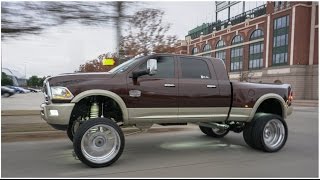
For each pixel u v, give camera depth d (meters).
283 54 56.94
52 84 6.82
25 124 11.44
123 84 7.13
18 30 8.36
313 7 53.44
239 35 69.12
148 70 7.11
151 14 12.63
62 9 8.41
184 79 7.77
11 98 37.72
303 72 54.00
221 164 7.05
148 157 7.68
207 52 79.50
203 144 9.31
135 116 7.25
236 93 8.27
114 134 6.88
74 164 6.98
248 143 8.58
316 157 7.77
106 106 7.54
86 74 7.03
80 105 7.43
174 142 9.61
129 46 13.20
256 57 64.75
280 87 8.93
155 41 13.96
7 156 7.64
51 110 6.73
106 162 6.75
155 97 7.39
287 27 56.12
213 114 8.06
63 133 10.20
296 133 11.62
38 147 8.60
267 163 7.16
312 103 39.56
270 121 8.35
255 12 66.31
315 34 53.22
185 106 7.70
